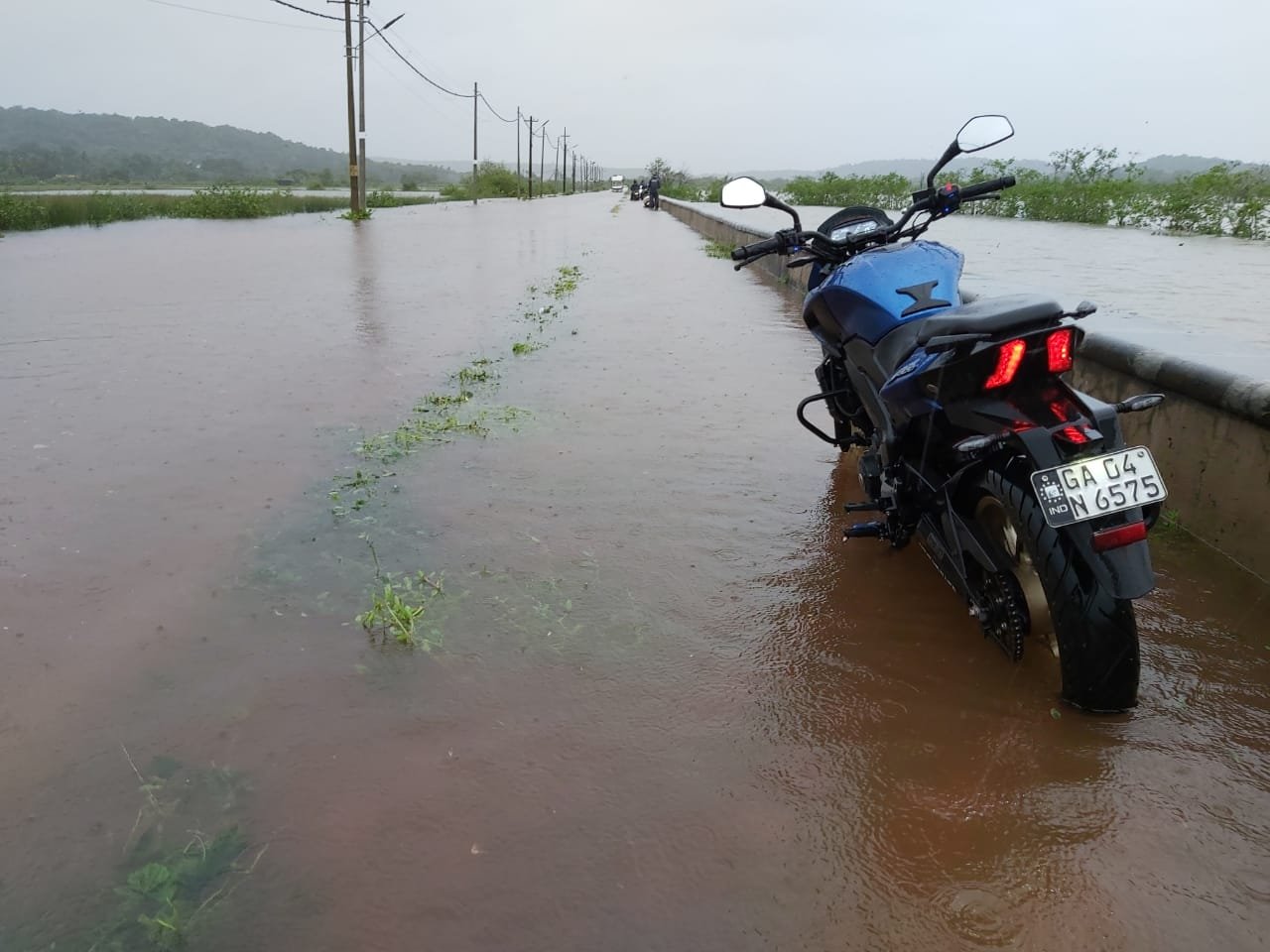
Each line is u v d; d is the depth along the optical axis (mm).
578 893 1946
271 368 6789
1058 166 26562
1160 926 1859
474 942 1822
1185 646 2945
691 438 5211
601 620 3117
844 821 2168
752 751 2434
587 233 24188
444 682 2730
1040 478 2391
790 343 8188
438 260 15789
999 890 1959
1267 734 2500
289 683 2713
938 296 3186
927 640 3018
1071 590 2471
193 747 2430
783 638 3023
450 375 6664
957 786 2291
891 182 32344
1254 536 3426
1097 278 10688
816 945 1819
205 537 3713
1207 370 3617
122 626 3029
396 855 2053
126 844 2094
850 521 4055
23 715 2557
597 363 7230
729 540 3807
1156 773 2338
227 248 17422
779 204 4008
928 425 2965
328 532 3793
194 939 1833
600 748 2438
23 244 17625
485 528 3873
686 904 1921
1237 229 18609
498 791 2262
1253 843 2092
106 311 9289
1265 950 1801
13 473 4426
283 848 2074
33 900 1936
